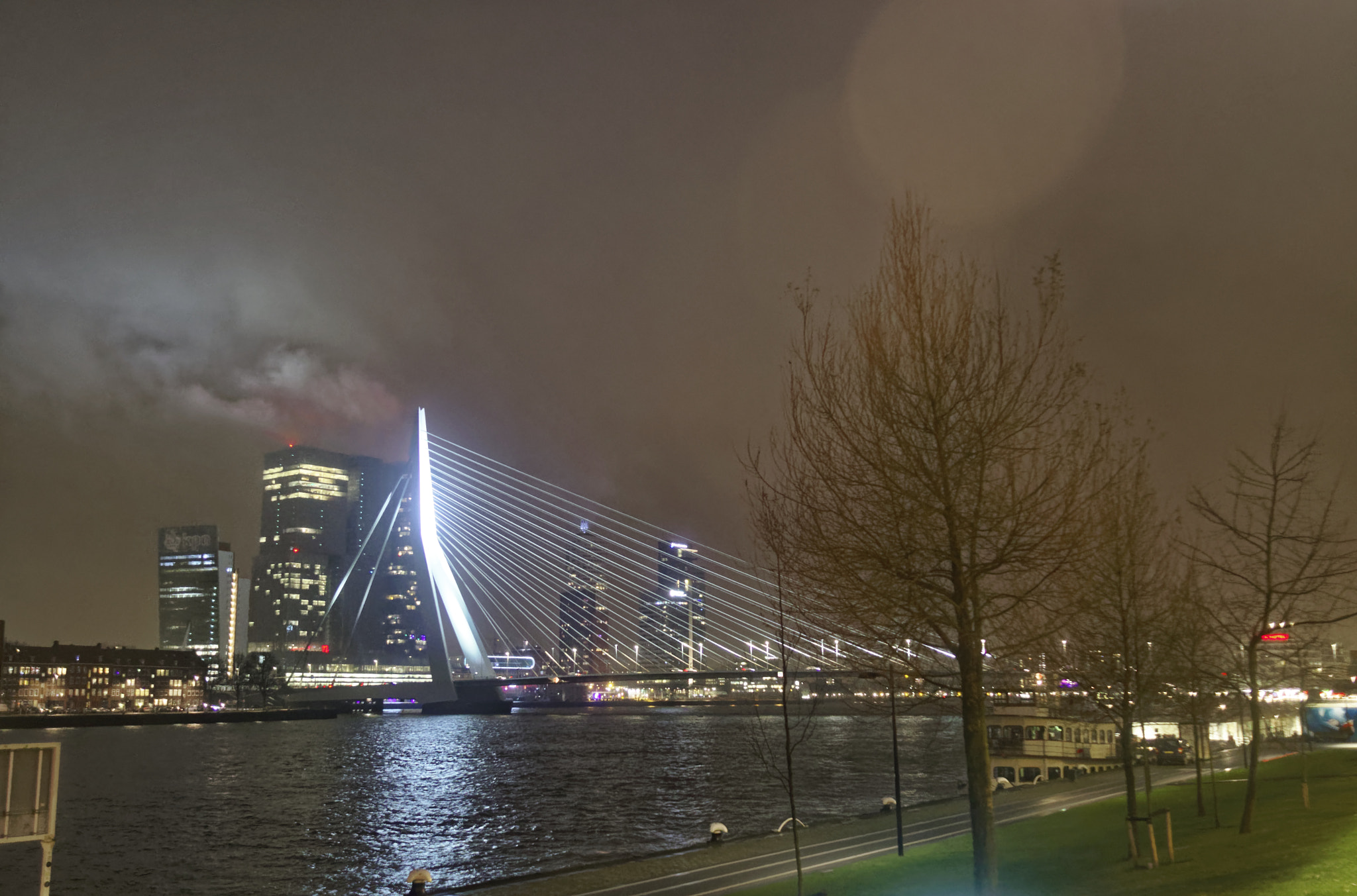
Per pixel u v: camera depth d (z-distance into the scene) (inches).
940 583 737.6
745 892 1248.2
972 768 698.2
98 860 2422.5
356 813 3213.6
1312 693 2301.9
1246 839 1064.2
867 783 3752.5
